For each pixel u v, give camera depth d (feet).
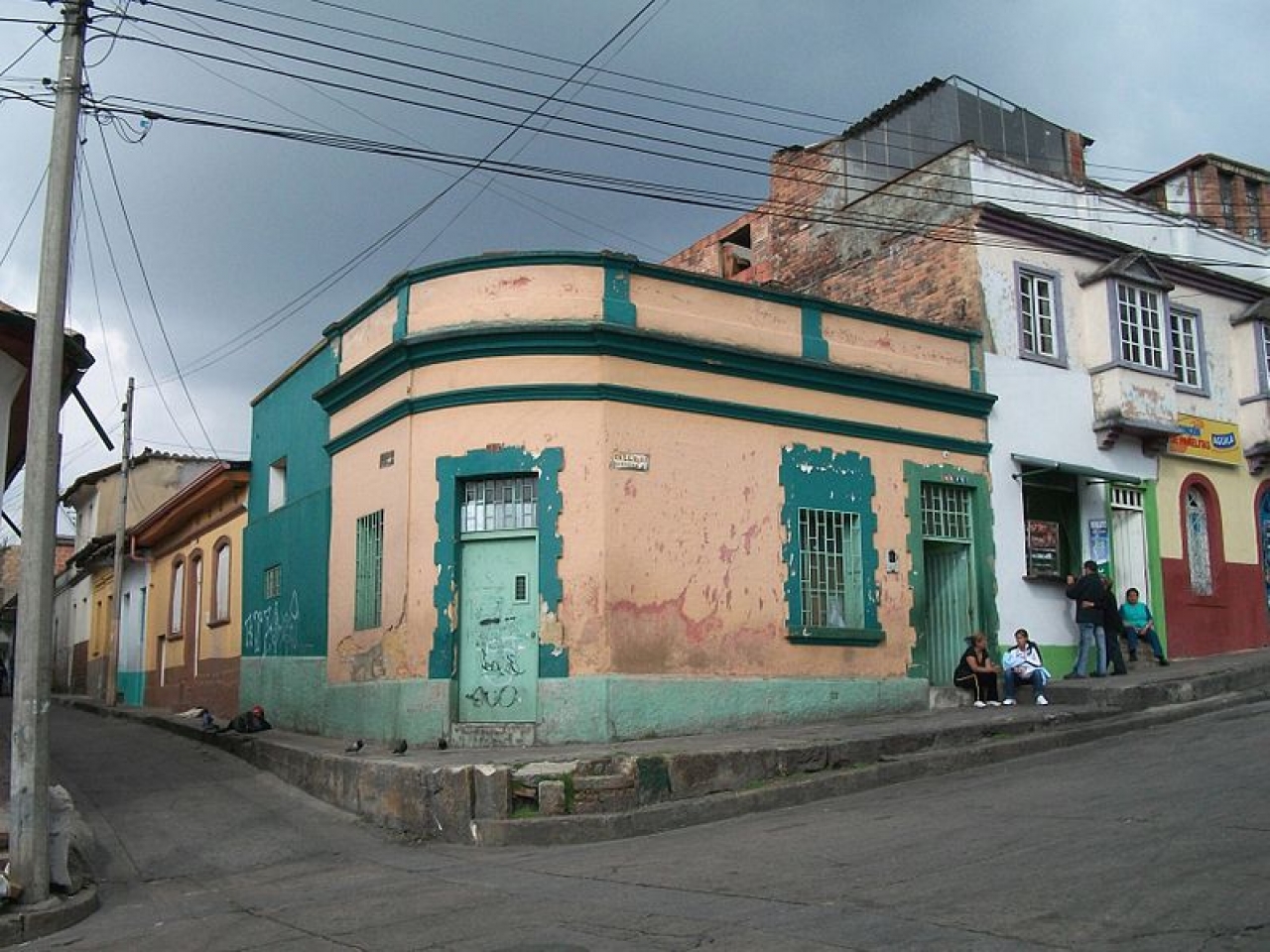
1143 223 69.87
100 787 46.68
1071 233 63.67
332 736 51.47
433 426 46.09
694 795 36.22
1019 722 45.60
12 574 148.66
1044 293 63.10
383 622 47.52
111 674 90.74
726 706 45.85
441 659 44.50
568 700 42.83
